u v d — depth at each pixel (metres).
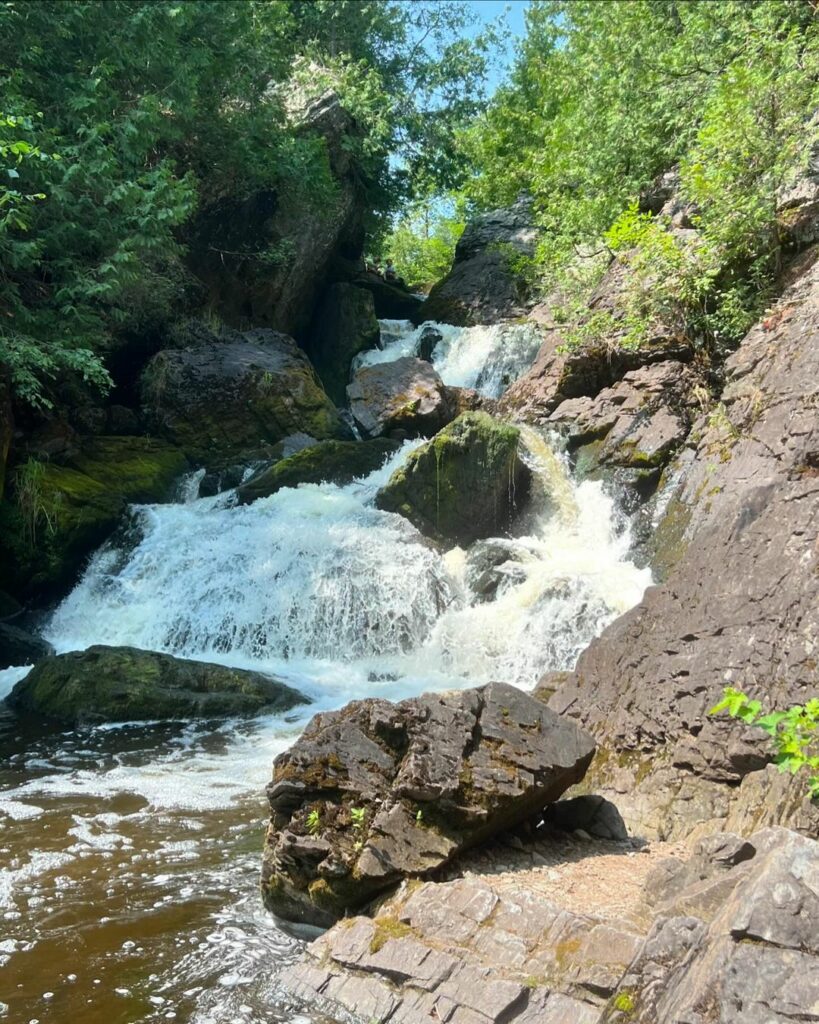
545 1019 3.35
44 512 12.88
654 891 4.00
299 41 24.67
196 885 5.16
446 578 11.91
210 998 3.93
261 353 17.53
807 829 4.31
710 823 4.96
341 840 4.48
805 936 2.58
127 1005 3.88
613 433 13.10
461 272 22.59
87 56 14.46
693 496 10.80
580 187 17.61
